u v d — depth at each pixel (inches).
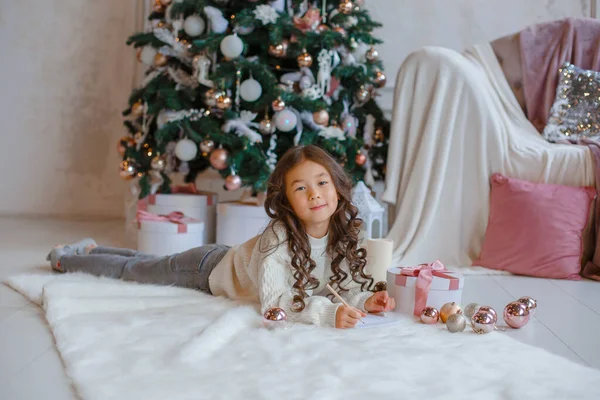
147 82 129.2
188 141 122.0
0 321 69.7
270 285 69.9
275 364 54.8
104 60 169.9
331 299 74.7
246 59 120.7
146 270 86.5
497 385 51.5
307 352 58.2
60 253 94.6
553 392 50.0
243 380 50.9
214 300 77.4
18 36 168.4
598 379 53.9
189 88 127.0
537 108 126.9
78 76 169.8
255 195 127.5
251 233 120.9
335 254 73.4
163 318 68.9
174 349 58.2
